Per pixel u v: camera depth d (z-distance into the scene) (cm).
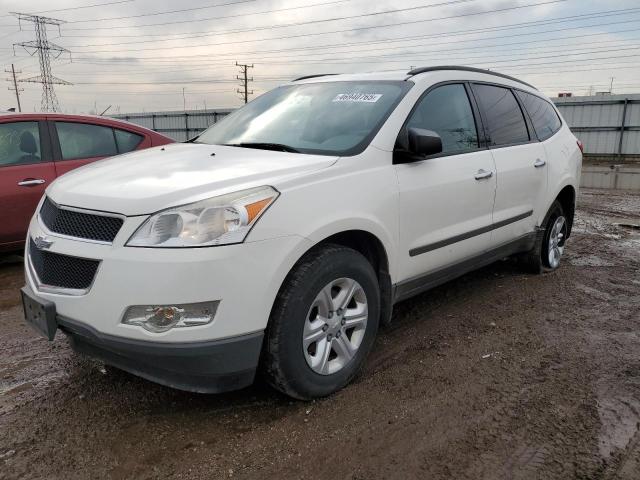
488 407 302
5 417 289
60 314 269
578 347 383
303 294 278
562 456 260
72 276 268
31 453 260
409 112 361
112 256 252
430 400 308
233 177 279
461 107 419
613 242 747
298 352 282
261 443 268
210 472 248
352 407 300
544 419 291
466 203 396
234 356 260
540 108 544
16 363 352
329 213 290
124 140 629
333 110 376
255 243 259
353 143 336
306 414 293
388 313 352
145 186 275
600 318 441
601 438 275
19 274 547
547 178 511
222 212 255
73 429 279
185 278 245
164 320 248
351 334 323
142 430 279
